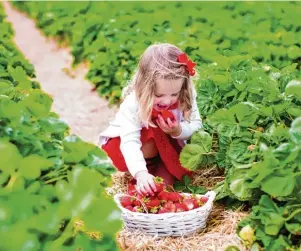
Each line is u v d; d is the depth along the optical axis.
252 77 5.52
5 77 5.98
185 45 7.63
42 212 3.09
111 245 3.20
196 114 5.20
